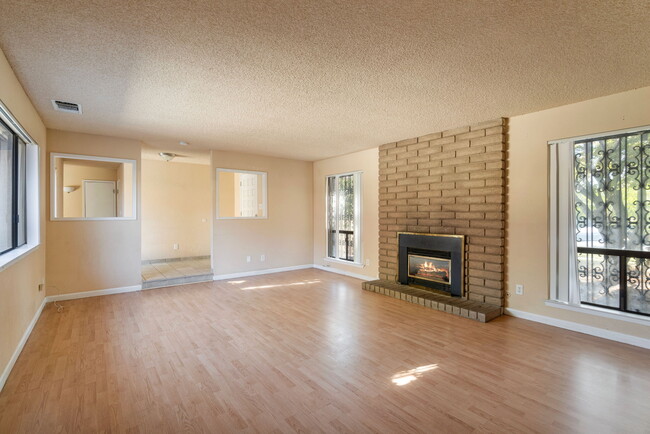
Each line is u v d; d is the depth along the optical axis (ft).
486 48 7.55
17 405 6.92
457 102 11.15
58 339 10.53
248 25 6.60
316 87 9.87
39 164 12.37
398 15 6.29
